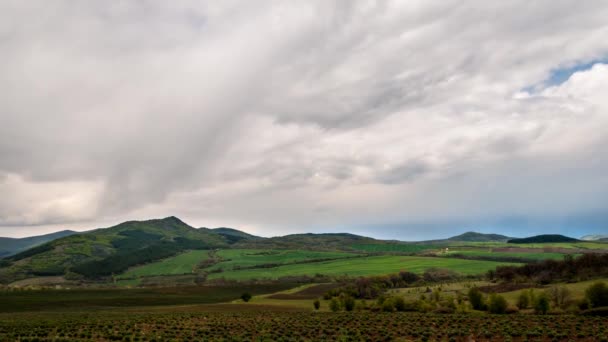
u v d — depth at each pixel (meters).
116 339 59.47
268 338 61.00
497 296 91.44
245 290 173.88
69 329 66.88
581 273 135.38
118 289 173.50
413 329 68.25
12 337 58.91
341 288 145.75
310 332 66.38
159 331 66.94
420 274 185.25
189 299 145.25
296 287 178.50
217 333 65.69
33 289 168.50
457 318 80.62
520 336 61.69
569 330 64.06
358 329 68.75
